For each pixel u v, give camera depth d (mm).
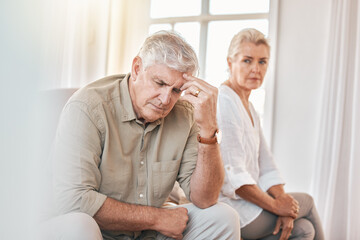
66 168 1105
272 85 2875
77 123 1135
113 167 1198
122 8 3223
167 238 1280
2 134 516
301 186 2830
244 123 1732
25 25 520
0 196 522
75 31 2814
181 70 1146
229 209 1260
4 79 505
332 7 2729
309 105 2836
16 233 542
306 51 2855
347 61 2654
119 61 3215
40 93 560
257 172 1800
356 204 2529
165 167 1284
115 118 1216
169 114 1339
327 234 2574
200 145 1252
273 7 2904
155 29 3266
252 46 1814
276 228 1665
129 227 1152
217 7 3125
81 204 1083
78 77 2893
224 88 1757
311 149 2818
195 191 1261
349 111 2623
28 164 551
